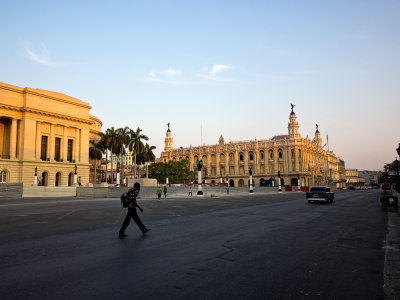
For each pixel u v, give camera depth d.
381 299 4.62
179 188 49.72
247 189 67.06
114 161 153.25
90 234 10.24
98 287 4.99
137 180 50.72
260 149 100.50
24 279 5.37
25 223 12.99
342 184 154.38
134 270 5.96
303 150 95.62
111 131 70.81
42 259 6.79
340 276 5.74
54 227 11.86
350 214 17.39
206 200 32.41
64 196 43.38
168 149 125.62
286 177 93.88
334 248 8.19
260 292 4.85
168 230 11.17
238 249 7.96
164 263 6.50
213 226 12.24
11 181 54.06
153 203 26.97
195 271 5.94
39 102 59.50
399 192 41.94
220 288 5.01
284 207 22.58
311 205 24.89
